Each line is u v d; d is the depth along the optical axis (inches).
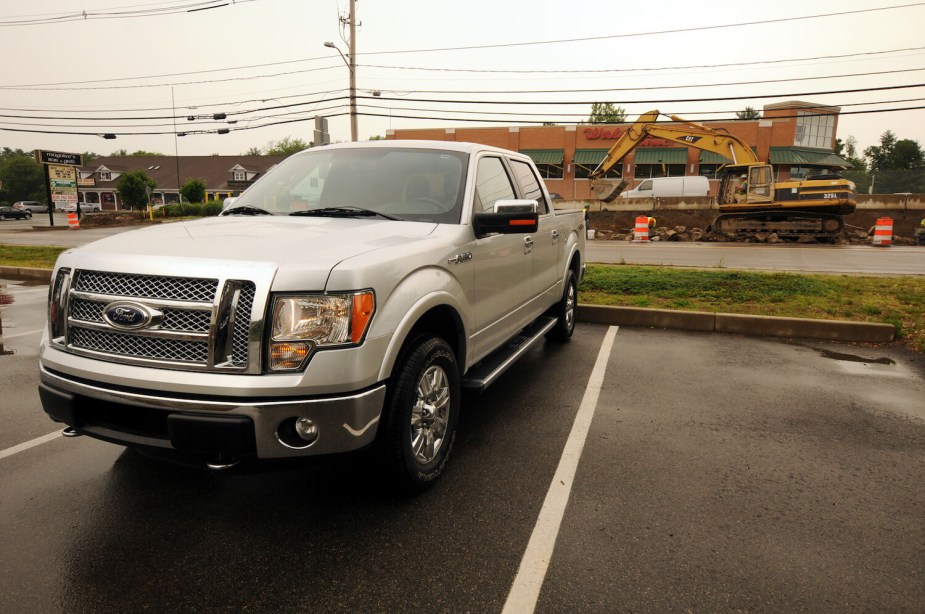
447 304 129.7
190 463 104.9
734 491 129.1
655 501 124.6
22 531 112.3
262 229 126.8
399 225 137.5
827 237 841.5
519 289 180.7
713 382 207.6
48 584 96.9
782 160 1648.6
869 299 327.6
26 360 237.0
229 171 2915.8
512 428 164.2
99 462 142.7
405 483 120.8
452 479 134.3
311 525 115.1
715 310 303.1
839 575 100.3
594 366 226.7
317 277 102.3
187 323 100.9
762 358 239.8
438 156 160.9
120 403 103.7
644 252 681.0
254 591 95.7
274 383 99.0
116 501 124.0
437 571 100.9
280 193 161.6
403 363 117.9
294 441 103.6
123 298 103.3
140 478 134.4
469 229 143.3
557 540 110.0
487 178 166.6
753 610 91.6
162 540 109.7
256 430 99.0
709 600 93.7
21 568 101.0
